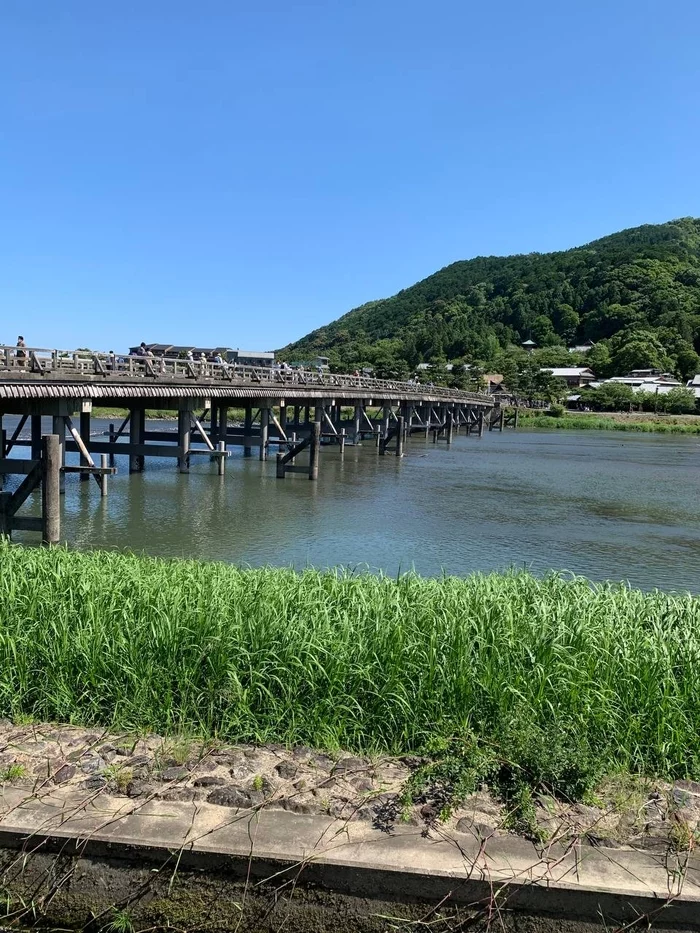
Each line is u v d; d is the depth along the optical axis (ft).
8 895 13.15
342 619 20.04
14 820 13.48
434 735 16.51
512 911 12.50
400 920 12.57
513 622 20.22
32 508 60.39
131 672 17.79
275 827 13.51
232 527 55.67
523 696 17.01
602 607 23.22
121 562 27.96
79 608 20.84
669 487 88.74
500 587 25.91
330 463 105.70
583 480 94.63
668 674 17.71
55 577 23.24
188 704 17.56
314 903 12.76
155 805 14.07
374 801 14.49
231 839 13.10
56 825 13.35
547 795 14.71
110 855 13.12
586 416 285.43
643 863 12.96
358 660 17.99
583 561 48.98
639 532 59.77
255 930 12.80
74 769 15.30
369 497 73.15
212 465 94.38
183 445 80.18
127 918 12.84
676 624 22.82
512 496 78.02
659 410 308.19
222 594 21.90
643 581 44.34
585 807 14.57
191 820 13.64
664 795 15.34
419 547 51.42
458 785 14.42
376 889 12.70
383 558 47.75
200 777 15.11
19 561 26.94
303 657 18.15
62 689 17.83
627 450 154.10
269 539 52.06
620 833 13.70
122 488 72.54
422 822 13.83
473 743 15.74
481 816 14.08
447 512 66.23
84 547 47.57
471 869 12.60
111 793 14.48
